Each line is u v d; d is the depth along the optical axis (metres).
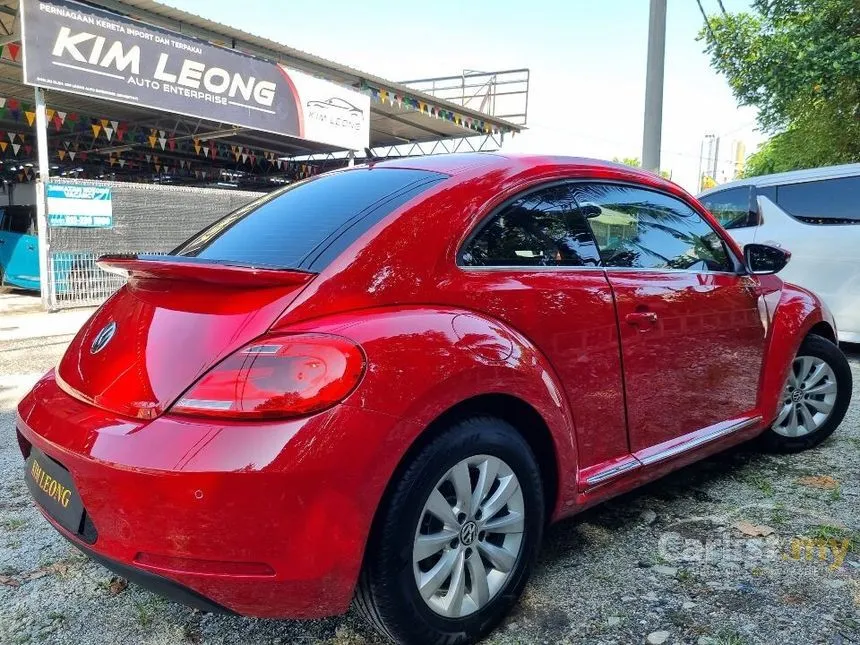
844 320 6.49
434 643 2.02
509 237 2.38
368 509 1.79
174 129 16.91
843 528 2.95
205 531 1.68
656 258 2.92
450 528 2.01
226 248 2.37
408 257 2.09
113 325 2.14
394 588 1.88
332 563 1.75
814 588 2.47
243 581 1.71
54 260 10.16
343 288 1.95
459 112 17.08
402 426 1.83
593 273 2.59
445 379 1.93
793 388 3.84
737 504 3.22
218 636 2.23
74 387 2.08
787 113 14.00
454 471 2.00
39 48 9.05
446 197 2.28
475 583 2.10
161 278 2.05
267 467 1.67
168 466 1.67
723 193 7.45
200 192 11.91
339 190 2.56
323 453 1.71
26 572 2.63
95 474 1.76
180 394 1.78
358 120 14.21
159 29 10.40
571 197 2.65
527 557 2.26
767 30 13.17
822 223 6.63
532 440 2.37
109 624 2.29
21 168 21.97
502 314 2.22
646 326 2.70
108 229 10.72
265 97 12.23
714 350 3.08
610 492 2.61
